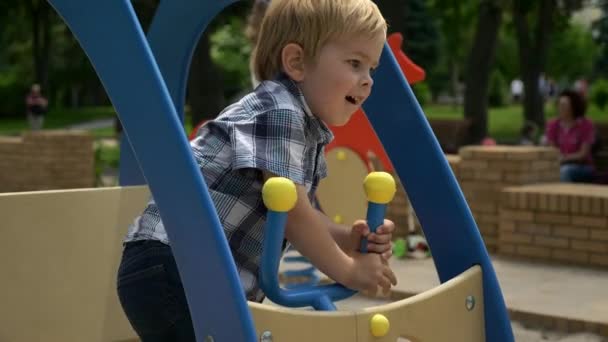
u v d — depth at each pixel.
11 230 3.38
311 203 2.62
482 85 18.42
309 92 2.47
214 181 2.43
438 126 17.28
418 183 2.78
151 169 2.31
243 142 2.34
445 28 26.64
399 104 2.79
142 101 2.30
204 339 2.23
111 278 3.60
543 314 5.04
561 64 46.25
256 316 2.16
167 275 2.48
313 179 2.57
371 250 2.43
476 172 7.41
